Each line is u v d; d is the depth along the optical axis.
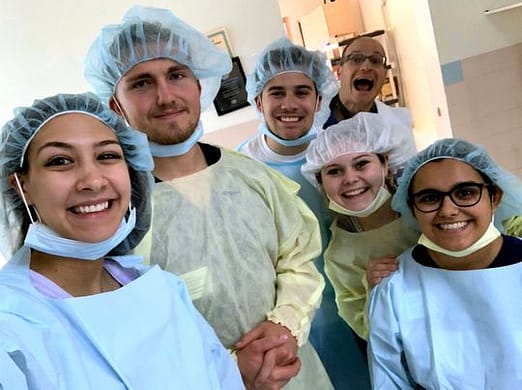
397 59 4.37
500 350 1.00
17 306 0.65
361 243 1.40
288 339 1.05
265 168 1.25
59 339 0.65
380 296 1.14
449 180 1.06
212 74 1.24
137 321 0.76
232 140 2.71
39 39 2.52
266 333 1.06
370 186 1.34
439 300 1.08
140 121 1.08
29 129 0.75
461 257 1.08
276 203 1.20
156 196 1.07
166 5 2.57
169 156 1.11
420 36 3.29
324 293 1.52
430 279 1.11
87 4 2.52
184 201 1.08
